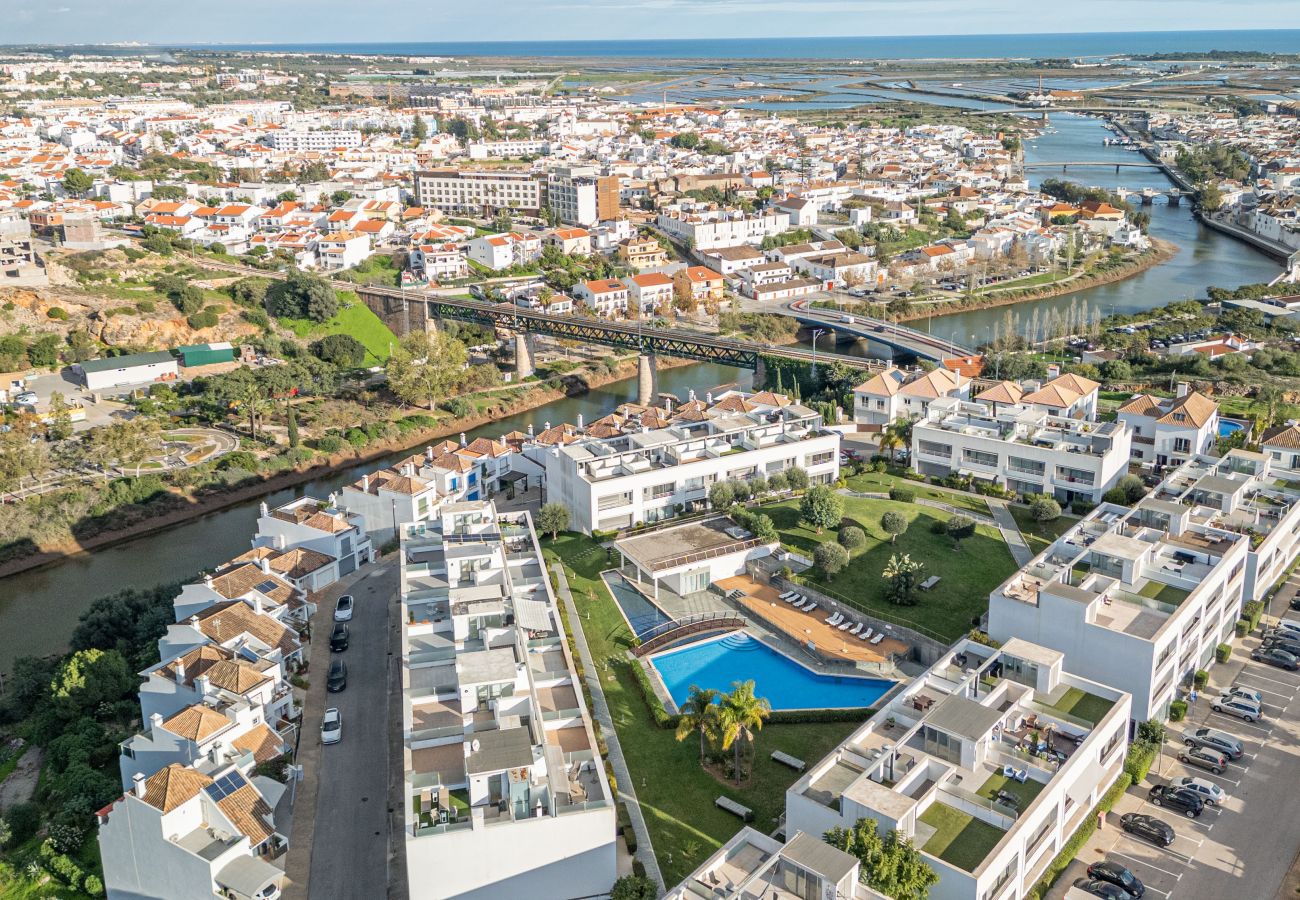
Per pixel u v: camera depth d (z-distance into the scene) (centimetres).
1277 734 12725
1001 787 9975
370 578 18150
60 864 11569
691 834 11488
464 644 12788
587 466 19062
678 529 18338
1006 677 11731
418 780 10438
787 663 15025
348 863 11444
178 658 13975
